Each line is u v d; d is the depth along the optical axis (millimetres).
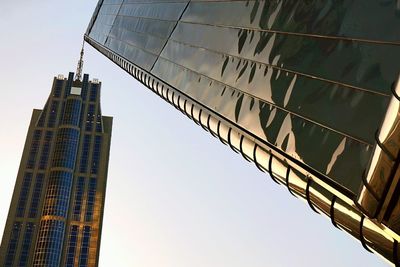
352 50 20672
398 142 12641
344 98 19797
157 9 63688
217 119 32125
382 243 16719
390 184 13617
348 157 18031
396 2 19500
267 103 26234
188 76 41500
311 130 21141
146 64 57531
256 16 32688
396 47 18094
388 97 17234
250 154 27406
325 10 24625
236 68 32344
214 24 40219
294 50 25703
